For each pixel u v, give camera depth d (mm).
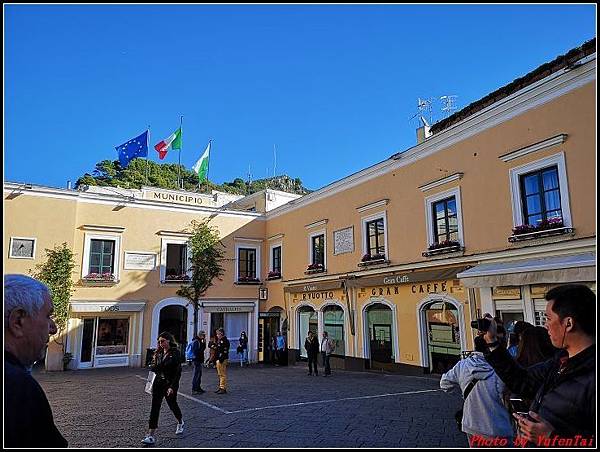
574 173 12047
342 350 20531
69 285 20734
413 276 16672
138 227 23656
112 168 55938
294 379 16656
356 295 19844
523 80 15516
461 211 15344
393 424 8625
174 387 8008
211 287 24969
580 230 11750
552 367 2945
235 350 25094
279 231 26266
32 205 20875
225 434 8125
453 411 9719
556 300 2627
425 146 17062
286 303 24797
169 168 57906
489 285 13188
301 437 7820
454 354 15164
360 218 20172
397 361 17344
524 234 12945
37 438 1922
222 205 30797
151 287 23438
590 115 11781
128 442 7621
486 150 14688
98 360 21547
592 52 12836
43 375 18625
